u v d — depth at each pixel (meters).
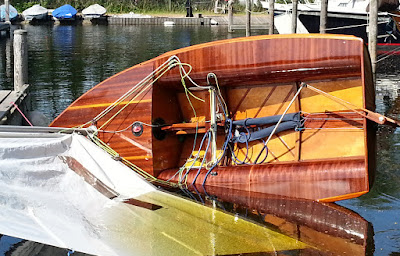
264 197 5.24
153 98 5.73
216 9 40.16
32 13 35.84
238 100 5.87
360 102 5.42
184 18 35.84
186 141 6.09
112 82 5.85
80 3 40.09
